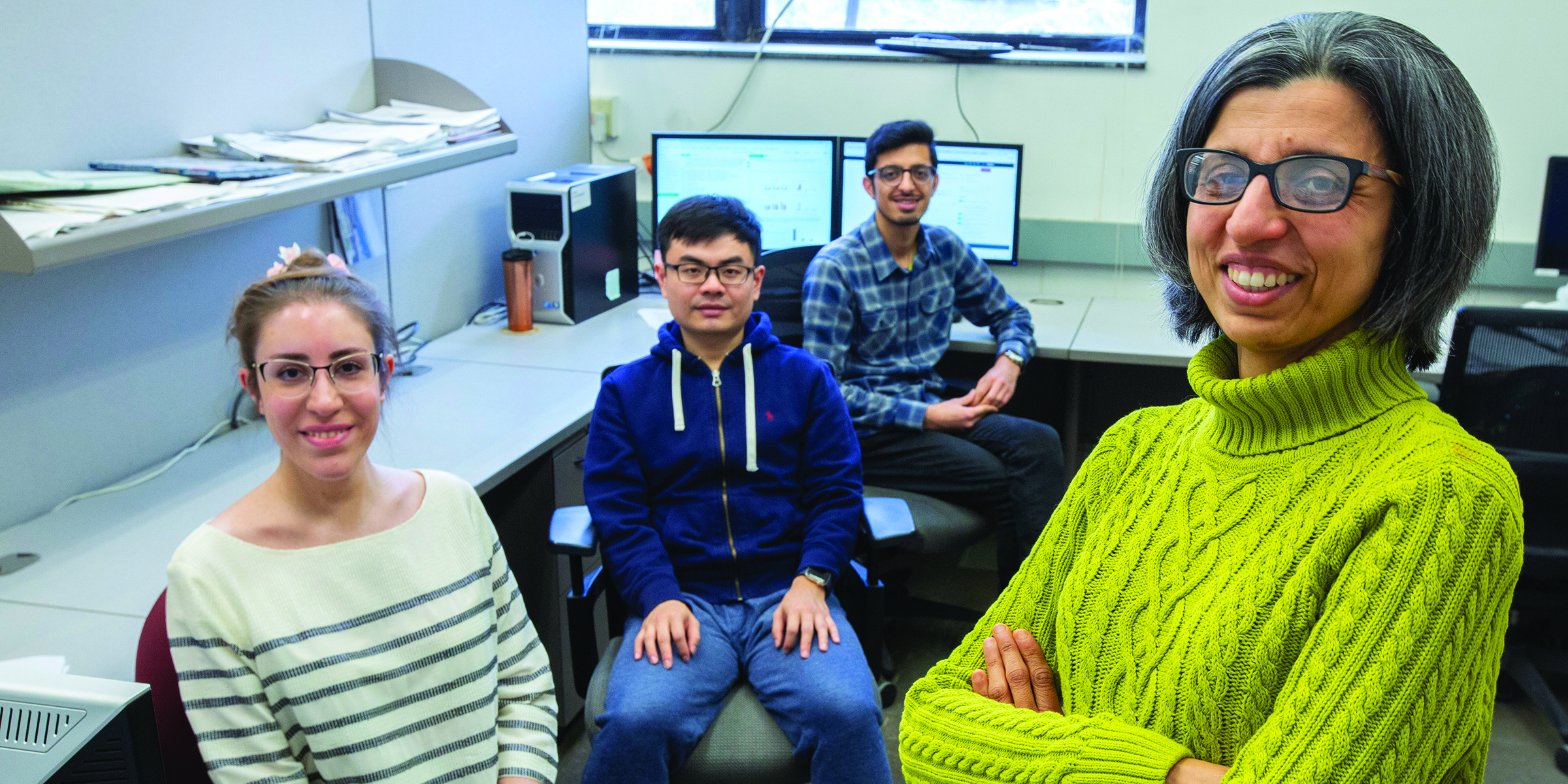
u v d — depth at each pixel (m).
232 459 2.02
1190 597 0.76
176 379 2.02
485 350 2.73
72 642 1.38
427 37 2.66
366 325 1.30
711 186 3.29
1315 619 0.70
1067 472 3.23
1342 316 0.72
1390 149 0.68
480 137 2.39
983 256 3.27
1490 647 0.66
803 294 2.72
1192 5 3.11
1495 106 2.99
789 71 3.43
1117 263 3.33
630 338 2.84
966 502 2.56
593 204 2.99
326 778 1.25
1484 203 0.68
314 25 2.29
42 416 1.76
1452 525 0.64
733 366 2.00
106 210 1.43
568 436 2.19
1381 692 0.64
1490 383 2.35
